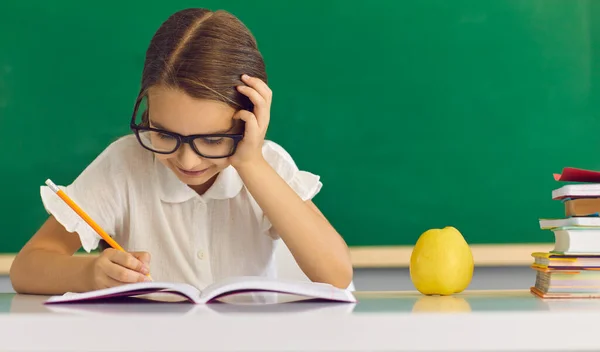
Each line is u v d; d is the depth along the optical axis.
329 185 2.35
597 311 0.76
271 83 2.35
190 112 1.08
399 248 2.34
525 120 2.38
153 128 1.11
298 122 2.35
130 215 1.44
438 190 2.36
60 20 2.32
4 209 2.30
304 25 2.35
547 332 0.74
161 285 0.90
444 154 2.37
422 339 0.73
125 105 2.32
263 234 1.47
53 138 2.31
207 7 2.34
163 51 1.10
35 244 1.34
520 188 2.37
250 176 1.21
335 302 0.92
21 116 2.31
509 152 2.37
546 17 2.38
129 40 2.32
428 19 2.37
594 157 2.37
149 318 0.72
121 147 1.45
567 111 2.37
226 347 0.71
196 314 0.74
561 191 1.06
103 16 2.32
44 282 1.20
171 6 2.33
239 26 1.19
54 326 0.72
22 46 2.31
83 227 1.32
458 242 1.13
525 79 2.38
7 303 0.95
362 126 2.36
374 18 2.36
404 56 2.37
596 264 1.01
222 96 1.09
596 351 0.76
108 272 1.07
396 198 2.36
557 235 1.08
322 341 0.72
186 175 1.17
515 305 0.87
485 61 2.37
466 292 1.20
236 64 1.13
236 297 1.25
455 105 2.37
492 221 2.36
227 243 1.47
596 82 2.37
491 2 2.37
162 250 1.46
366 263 2.33
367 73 2.36
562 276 1.02
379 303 0.91
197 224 1.45
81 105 2.32
